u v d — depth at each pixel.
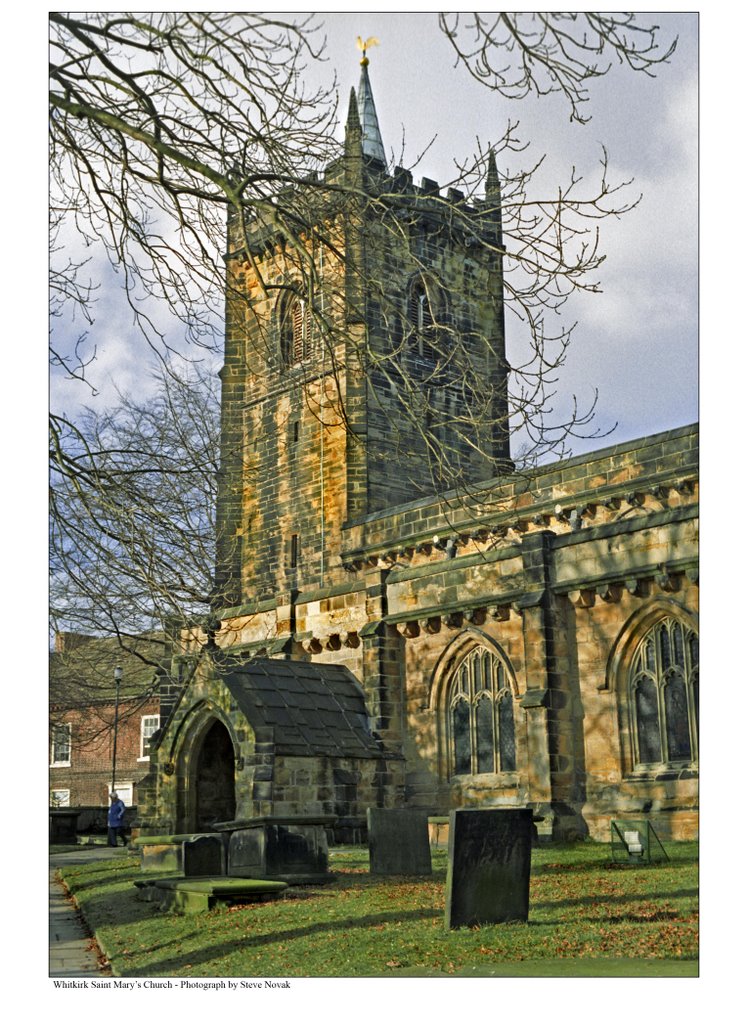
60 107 18.42
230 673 40.25
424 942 17.56
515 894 19.12
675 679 32.81
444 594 40.22
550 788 34.00
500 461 19.98
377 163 44.50
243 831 25.70
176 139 19.69
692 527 32.41
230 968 17.09
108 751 78.31
